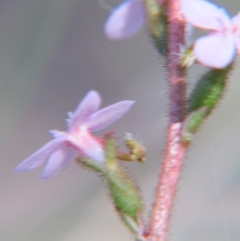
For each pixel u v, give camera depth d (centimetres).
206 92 11
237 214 23
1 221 24
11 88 24
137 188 11
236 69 23
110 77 25
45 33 25
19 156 24
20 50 24
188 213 23
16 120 25
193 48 11
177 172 11
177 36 11
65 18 25
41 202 24
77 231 23
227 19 10
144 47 25
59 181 24
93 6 25
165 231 11
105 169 11
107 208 23
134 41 25
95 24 25
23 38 24
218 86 11
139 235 11
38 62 25
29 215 24
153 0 11
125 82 25
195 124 11
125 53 25
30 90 25
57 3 25
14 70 24
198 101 11
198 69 20
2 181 24
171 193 11
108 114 11
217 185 21
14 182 24
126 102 11
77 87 25
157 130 23
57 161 11
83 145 11
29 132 25
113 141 11
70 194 24
